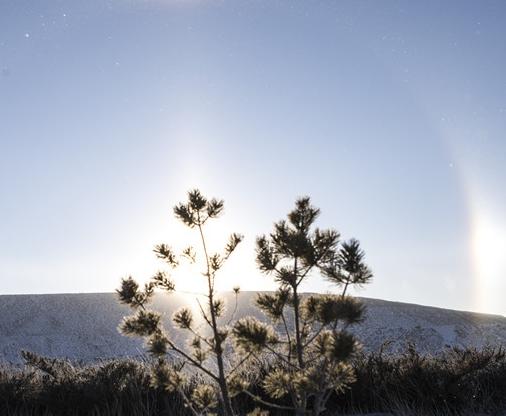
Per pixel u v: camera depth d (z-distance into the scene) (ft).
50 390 29.07
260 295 17.52
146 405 26.71
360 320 15.20
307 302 16.74
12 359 106.32
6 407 27.55
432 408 26.35
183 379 17.94
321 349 15.16
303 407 15.81
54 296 165.99
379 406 26.84
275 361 26.89
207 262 17.92
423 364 29.91
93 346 118.42
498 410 25.86
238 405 25.64
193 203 17.84
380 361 30.25
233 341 16.30
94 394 27.78
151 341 17.28
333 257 16.43
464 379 28.09
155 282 17.85
